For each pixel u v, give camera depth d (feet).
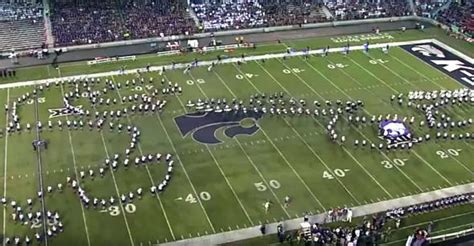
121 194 112.16
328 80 168.35
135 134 134.21
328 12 232.12
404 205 109.60
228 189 114.52
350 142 132.67
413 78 170.50
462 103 151.94
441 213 107.34
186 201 110.63
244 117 144.36
